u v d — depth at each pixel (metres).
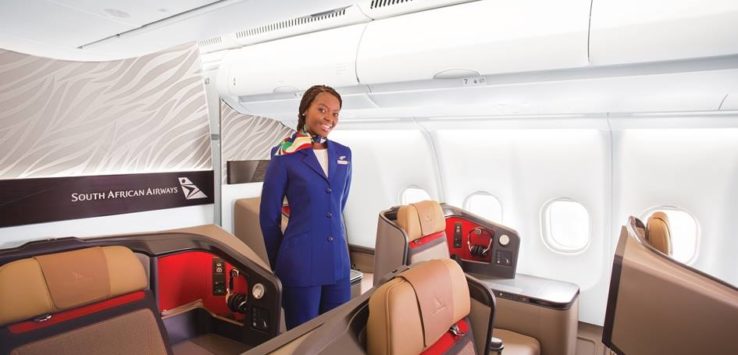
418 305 1.00
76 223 1.93
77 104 1.90
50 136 1.83
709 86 1.77
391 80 2.28
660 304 1.18
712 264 2.60
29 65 1.76
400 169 3.88
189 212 2.41
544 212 3.20
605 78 1.85
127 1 1.54
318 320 1.00
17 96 1.73
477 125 3.07
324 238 1.81
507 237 3.28
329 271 1.82
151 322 1.54
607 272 3.03
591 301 3.12
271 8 1.57
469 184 3.54
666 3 1.50
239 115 3.38
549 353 2.76
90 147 1.96
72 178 1.90
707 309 1.10
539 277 3.31
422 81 2.24
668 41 1.52
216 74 3.15
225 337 2.10
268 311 1.91
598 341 3.10
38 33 2.09
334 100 1.73
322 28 2.53
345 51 2.38
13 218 1.73
